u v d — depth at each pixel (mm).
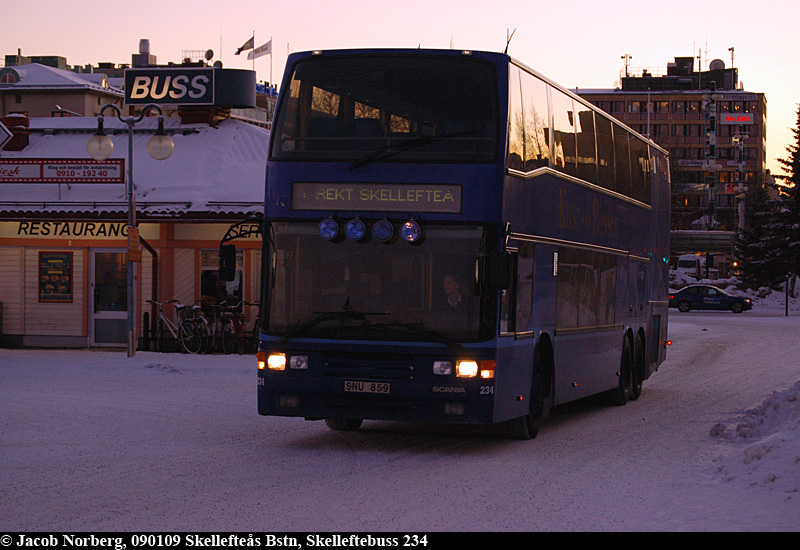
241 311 27125
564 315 14648
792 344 36312
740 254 92062
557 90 14383
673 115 157750
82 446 11906
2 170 27875
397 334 11633
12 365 22859
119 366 22875
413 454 11953
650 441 13539
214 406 16312
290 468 10625
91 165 27562
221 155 29953
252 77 32094
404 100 12133
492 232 11727
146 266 27984
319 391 11781
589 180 15945
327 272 11898
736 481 10234
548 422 15883
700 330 45031
